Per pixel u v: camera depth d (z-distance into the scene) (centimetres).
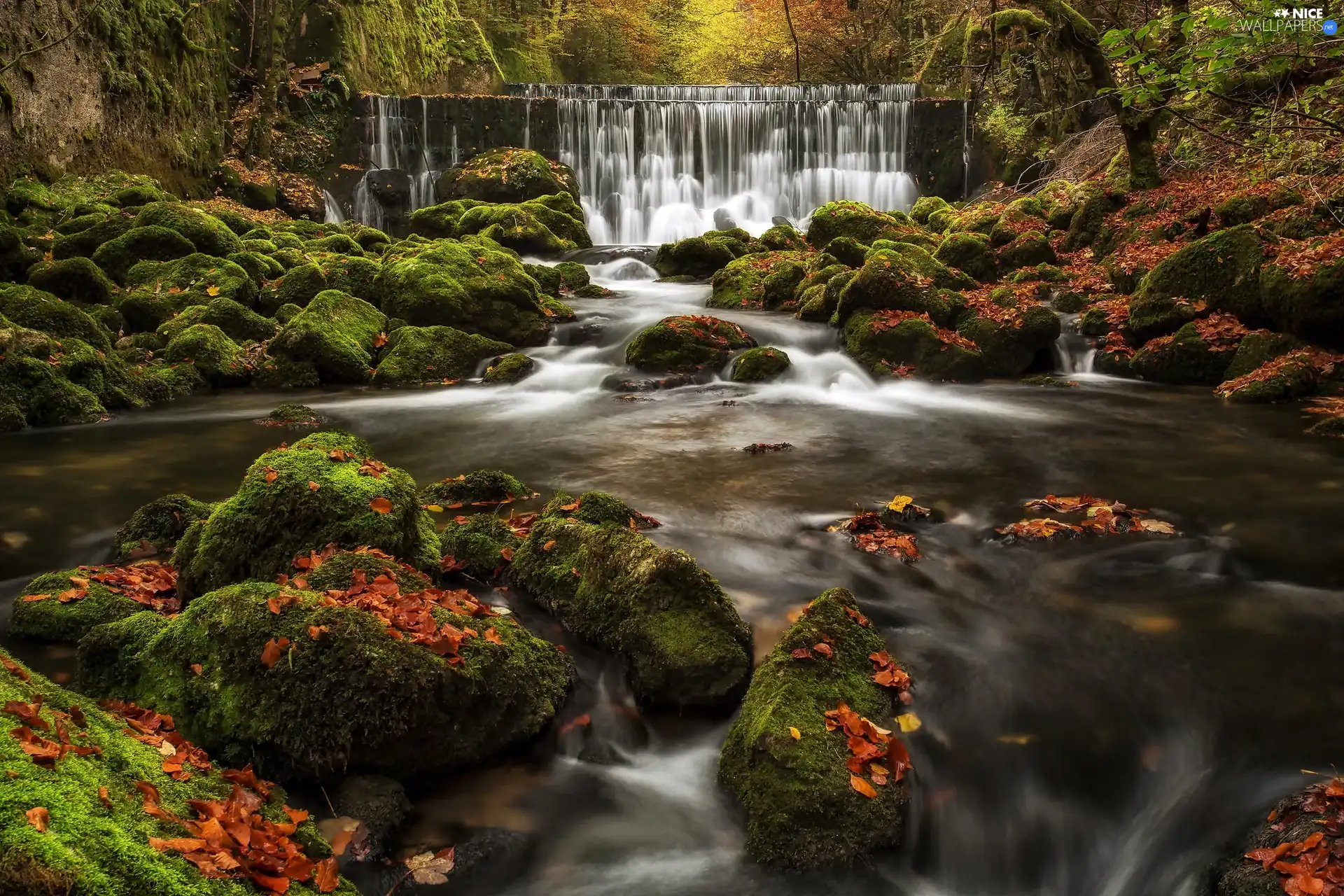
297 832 300
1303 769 354
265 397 1040
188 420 916
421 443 834
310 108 2112
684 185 2294
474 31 3022
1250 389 945
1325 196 1115
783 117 2289
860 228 1645
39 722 273
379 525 452
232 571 447
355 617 357
